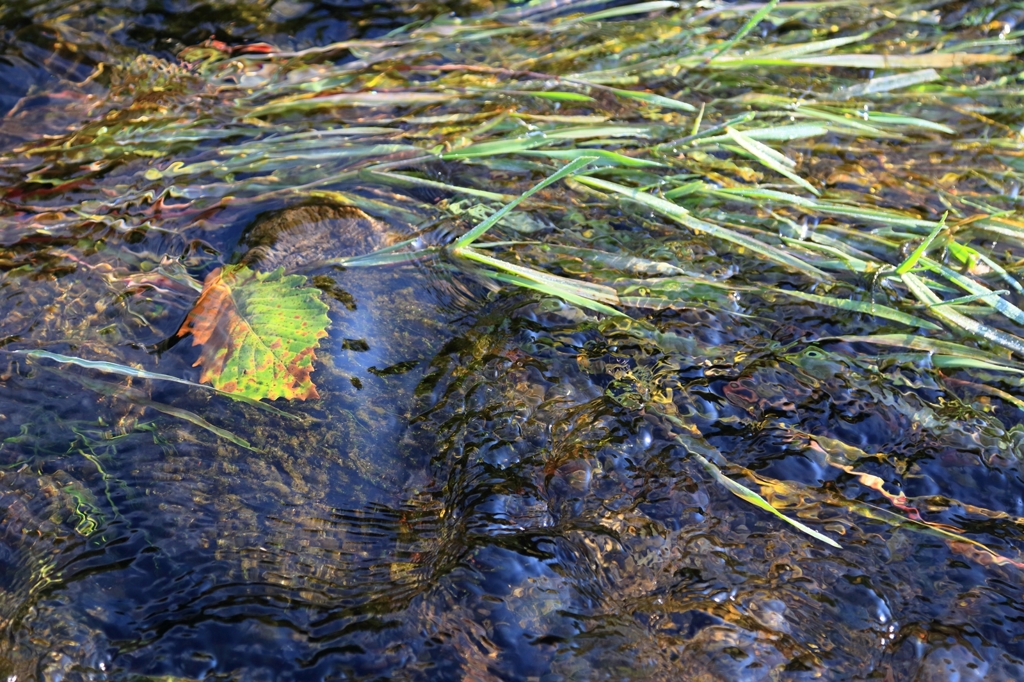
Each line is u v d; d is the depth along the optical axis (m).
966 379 1.08
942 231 1.18
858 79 1.37
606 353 1.08
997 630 0.95
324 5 1.42
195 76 1.33
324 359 1.05
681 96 1.34
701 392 1.06
